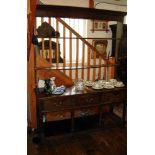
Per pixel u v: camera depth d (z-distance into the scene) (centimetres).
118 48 380
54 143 269
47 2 404
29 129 294
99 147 261
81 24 463
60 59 377
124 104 312
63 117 321
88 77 353
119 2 455
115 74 358
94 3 454
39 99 250
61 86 291
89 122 320
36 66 277
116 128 314
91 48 338
